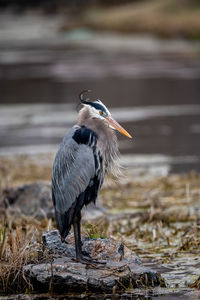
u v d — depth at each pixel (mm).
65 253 8602
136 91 32688
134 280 8031
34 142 20469
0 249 8805
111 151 8633
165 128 22406
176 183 14875
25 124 24031
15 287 8141
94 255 8492
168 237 10438
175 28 62562
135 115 25359
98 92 32719
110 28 72750
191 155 18172
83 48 58594
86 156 8227
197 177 15438
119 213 12328
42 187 12578
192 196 13602
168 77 38156
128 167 16719
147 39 62188
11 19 106750
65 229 8172
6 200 12383
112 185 14711
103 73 41219
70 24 81688
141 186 14656
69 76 40219
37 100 30453
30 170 16250
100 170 8469
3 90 34438
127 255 8617
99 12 88438
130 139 20766
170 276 8516
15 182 14750
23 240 9328
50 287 7953
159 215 11656
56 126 23453
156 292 7875
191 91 32031
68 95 31844
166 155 18250
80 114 8641
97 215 11953
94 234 9320
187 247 9844
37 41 68500
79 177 8180
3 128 23266
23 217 11539
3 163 17172
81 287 7906
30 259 8609
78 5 106312
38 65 46969
